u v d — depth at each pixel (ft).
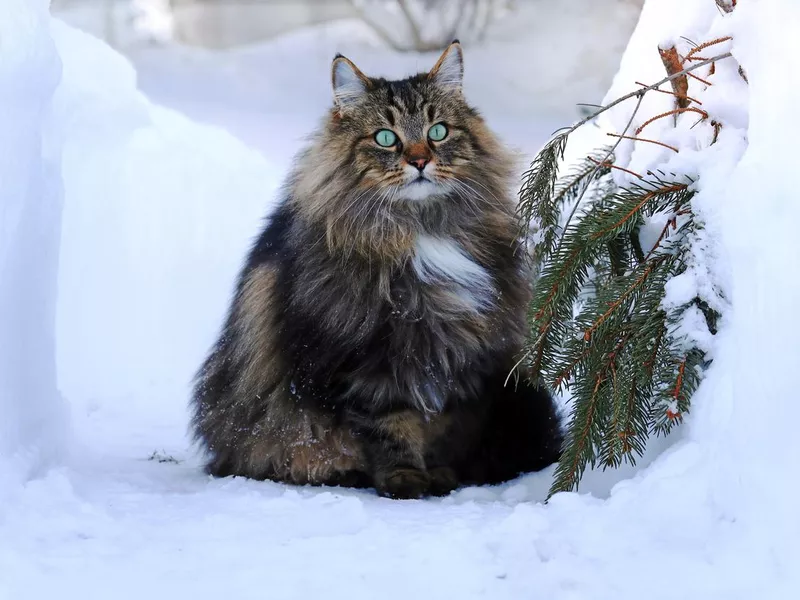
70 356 23.95
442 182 15.43
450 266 15.38
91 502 13.28
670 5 15.42
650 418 13.14
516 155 16.67
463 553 10.91
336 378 15.34
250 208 26.30
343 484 16.25
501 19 65.77
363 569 10.70
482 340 15.58
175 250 25.13
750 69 11.82
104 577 10.58
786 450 10.39
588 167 15.72
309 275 15.51
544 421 16.51
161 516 12.84
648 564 10.30
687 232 13.00
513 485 15.80
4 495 12.47
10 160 13.82
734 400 11.13
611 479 13.98
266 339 16.12
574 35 60.64
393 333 15.15
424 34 65.16
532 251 15.98
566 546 10.84
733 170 12.37
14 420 13.73
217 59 65.46
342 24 70.95
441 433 15.84
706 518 10.85
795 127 11.05
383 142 15.53
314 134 16.74
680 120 14.16
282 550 11.35
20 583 10.42
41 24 14.87
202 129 28.55
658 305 12.70
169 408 22.70
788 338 10.66
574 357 13.50
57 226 15.74
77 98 25.57
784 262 10.87
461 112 16.12
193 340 24.43
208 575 10.62
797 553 9.84
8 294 13.65
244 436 16.46
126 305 24.57
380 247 15.19
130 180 25.41
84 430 20.83
